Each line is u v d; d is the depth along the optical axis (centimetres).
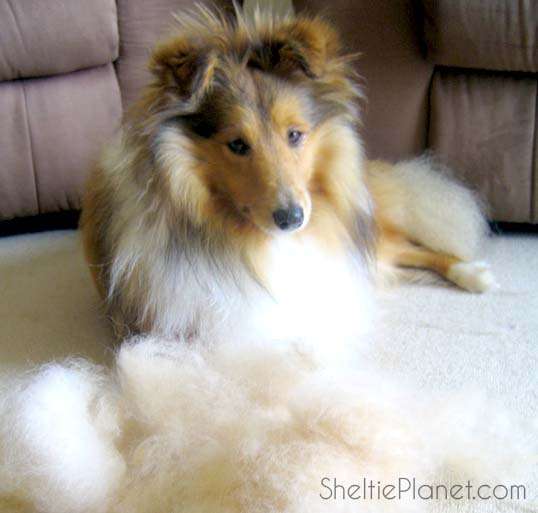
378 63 234
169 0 259
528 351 178
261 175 158
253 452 126
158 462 130
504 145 232
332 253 188
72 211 277
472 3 207
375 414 135
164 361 157
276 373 154
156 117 160
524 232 252
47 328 201
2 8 229
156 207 167
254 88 160
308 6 237
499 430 144
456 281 217
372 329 191
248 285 175
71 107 252
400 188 227
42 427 129
